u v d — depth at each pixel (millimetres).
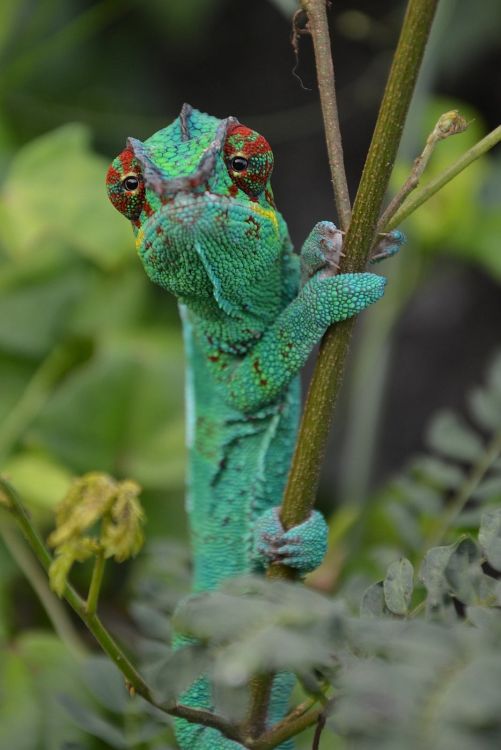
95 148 967
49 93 955
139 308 780
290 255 601
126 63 1001
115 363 751
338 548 696
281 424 613
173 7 997
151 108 1011
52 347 771
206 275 575
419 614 515
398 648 469
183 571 632
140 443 748
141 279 784
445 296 1028
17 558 697
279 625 476
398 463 1018
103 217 781
